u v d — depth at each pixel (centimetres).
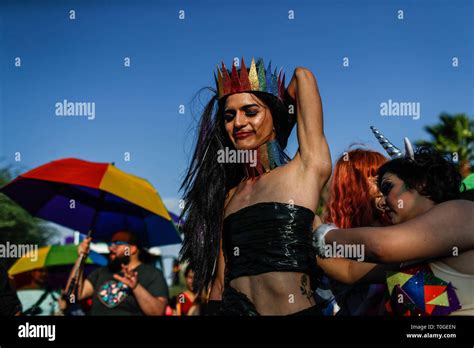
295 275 254
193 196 301
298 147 270
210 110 305
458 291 237
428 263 243
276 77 279
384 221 307
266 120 277
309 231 259
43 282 740
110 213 647
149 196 604
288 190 262
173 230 655
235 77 277
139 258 598
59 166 604
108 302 536
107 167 607
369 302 291
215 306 285
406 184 245
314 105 270
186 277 619
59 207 642
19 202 632
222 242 287
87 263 802
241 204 273
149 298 528
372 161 318
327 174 267
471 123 1688
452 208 232
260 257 257
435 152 254
